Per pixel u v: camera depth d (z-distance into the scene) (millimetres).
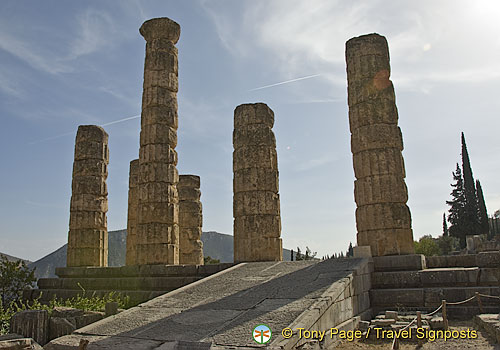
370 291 13055
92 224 21859
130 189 28203
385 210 14945
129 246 27406
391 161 15266
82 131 22734
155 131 19234
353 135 15992
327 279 11445
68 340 9266
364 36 16266
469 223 49281
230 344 7820
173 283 16766
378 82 15781
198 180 31250
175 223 19094
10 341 9055
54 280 19766
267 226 18219
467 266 13727
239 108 19438
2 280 19672
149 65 19953
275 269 14062
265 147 18891
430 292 12453
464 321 11508
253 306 9992
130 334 9203
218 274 14414
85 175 22297
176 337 8648
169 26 20156
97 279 18594
